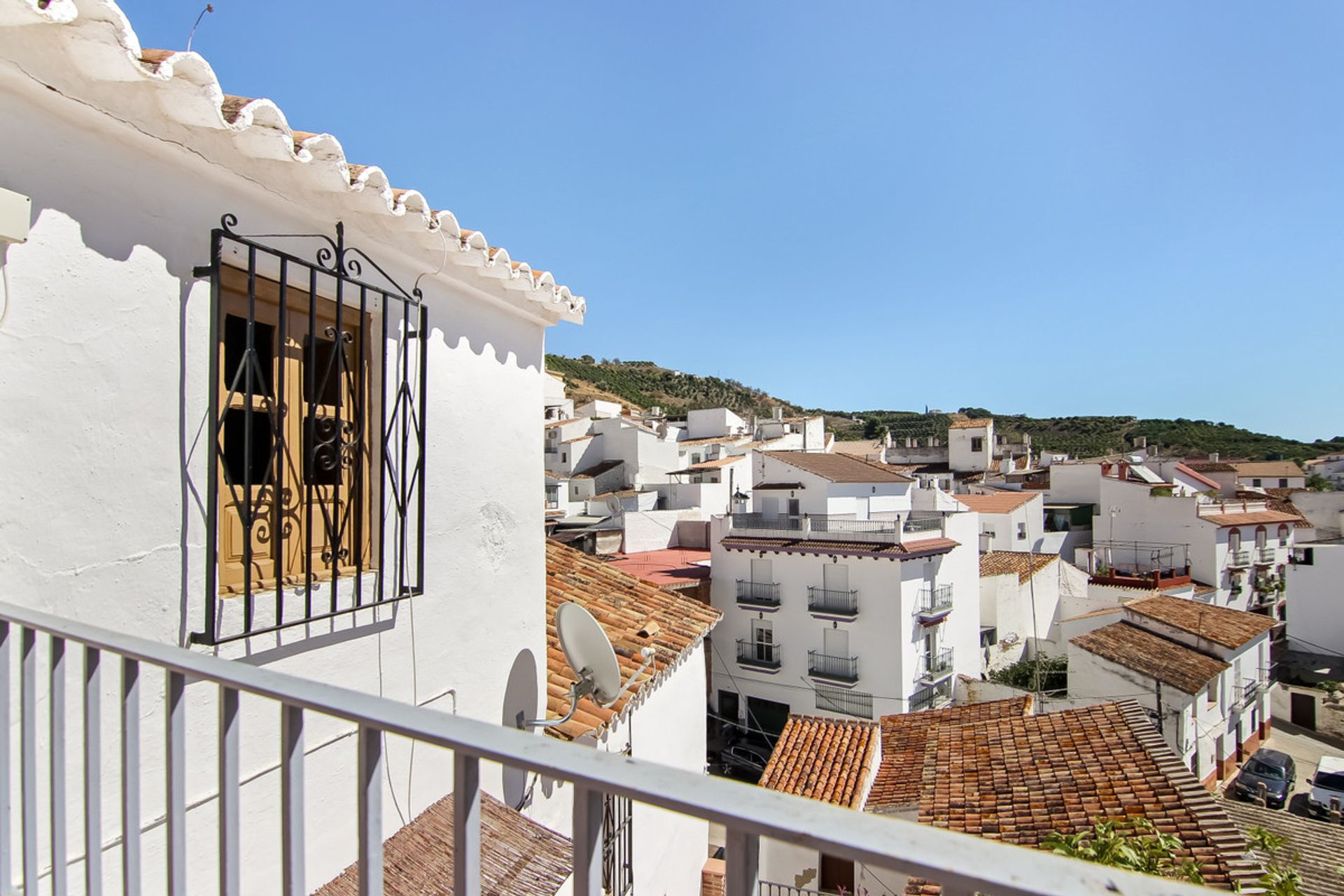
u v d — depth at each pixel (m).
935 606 21.08
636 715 6.49
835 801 9.23
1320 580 27.92
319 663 3.26
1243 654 18.94
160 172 2.64
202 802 2.74
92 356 2.41
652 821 6.64
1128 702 9.56
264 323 3.25
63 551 2.32
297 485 3.39
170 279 2.68
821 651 20.95
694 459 45.41
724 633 22.75
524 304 4.82
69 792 2.38
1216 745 17.20
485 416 4.54
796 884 9.55
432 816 3.75
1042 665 22.09
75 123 2.37
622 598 8.20
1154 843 5.68
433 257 3.92
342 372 3.38
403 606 3.77
